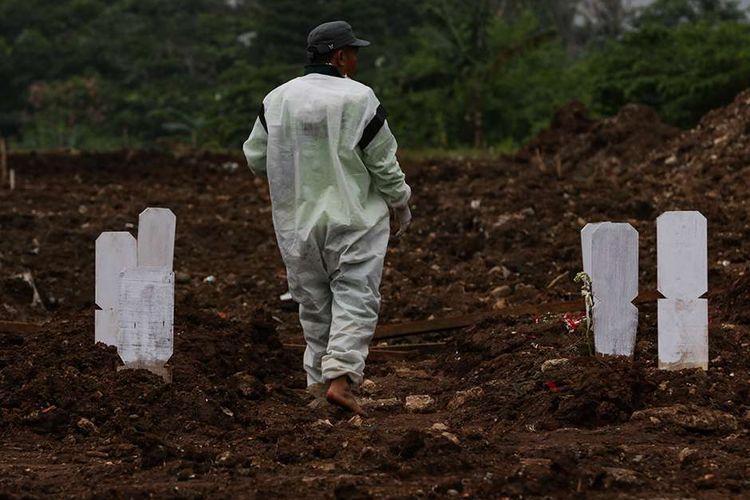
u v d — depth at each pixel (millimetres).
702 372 9266
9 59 69688
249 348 11742
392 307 15180
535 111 41344
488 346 11383
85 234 20234
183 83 66625
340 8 59500
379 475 7617
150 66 69188
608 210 20062
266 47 62719
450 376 11602
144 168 29969
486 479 7340
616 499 7098
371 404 10117
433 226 20375
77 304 15719
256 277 17359
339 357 9320
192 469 7824
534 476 7270
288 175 9461
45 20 77062
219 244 20281
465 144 40625
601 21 69688
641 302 12586
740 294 11578
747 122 23328
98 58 70125
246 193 26500
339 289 9461
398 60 58281
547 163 26719
